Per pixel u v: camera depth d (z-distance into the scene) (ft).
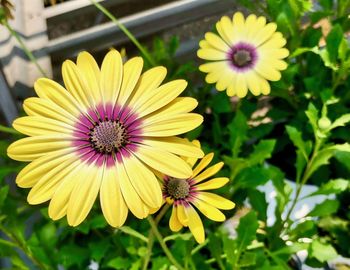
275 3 1.08
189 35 1.36
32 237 0.94
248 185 0.97
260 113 1.31
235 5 1.34
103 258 1.04
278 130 1.23
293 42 1.12
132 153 0.51
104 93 0.52
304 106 1.17
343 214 1.11
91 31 1.21
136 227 1.01
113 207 0.48
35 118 0.51
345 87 1.15
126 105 0.52
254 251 0.99
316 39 1.13
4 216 0.84
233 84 0.95
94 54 1.27
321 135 0.91
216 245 0.87
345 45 1.00
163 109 0.51
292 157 1.18
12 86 1.16
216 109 1.10
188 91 1.19
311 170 0.95
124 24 1.23
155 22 1.26
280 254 0.97
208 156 0.65
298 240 1.01
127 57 1.32
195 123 0.50
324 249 0.92
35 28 1.17
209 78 0.96
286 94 1.14
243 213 1.09
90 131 0.52
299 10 1.09
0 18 0.88
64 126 0.52
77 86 0.52
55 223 0.98
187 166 0.49
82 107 0.52
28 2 1.18
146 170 0.50
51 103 0.52
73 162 0.51
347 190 1.12
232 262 0.84
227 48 0.97
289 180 1.16
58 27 1.26
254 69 0.95
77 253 1.00
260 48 0.96
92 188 0.50
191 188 0.65
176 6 1.26
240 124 1.00
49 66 1.19
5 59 1.14
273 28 0.96
